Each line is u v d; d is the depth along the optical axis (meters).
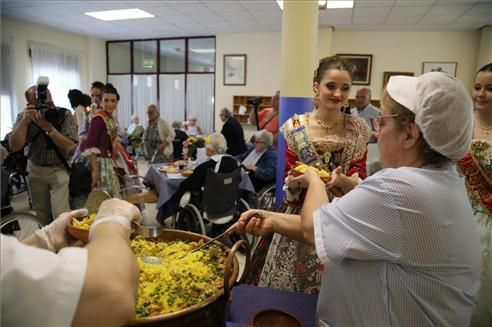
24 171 4.09
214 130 8.14
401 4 5.09
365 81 7.00
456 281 0.71
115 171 3.09
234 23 6.61
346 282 0.78
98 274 0.49
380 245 0.69
